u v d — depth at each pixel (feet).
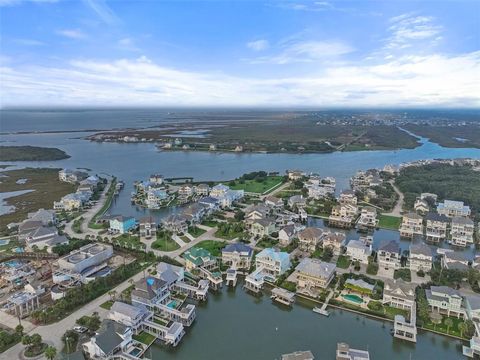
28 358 294.87
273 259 443.73
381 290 401.08
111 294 384.88
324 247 511.40
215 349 316.40
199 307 385.09
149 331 337.31
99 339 297.53
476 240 567.18
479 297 372.17
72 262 429.79
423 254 460.96
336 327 349.00
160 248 520.42
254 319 362.94
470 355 307.99
